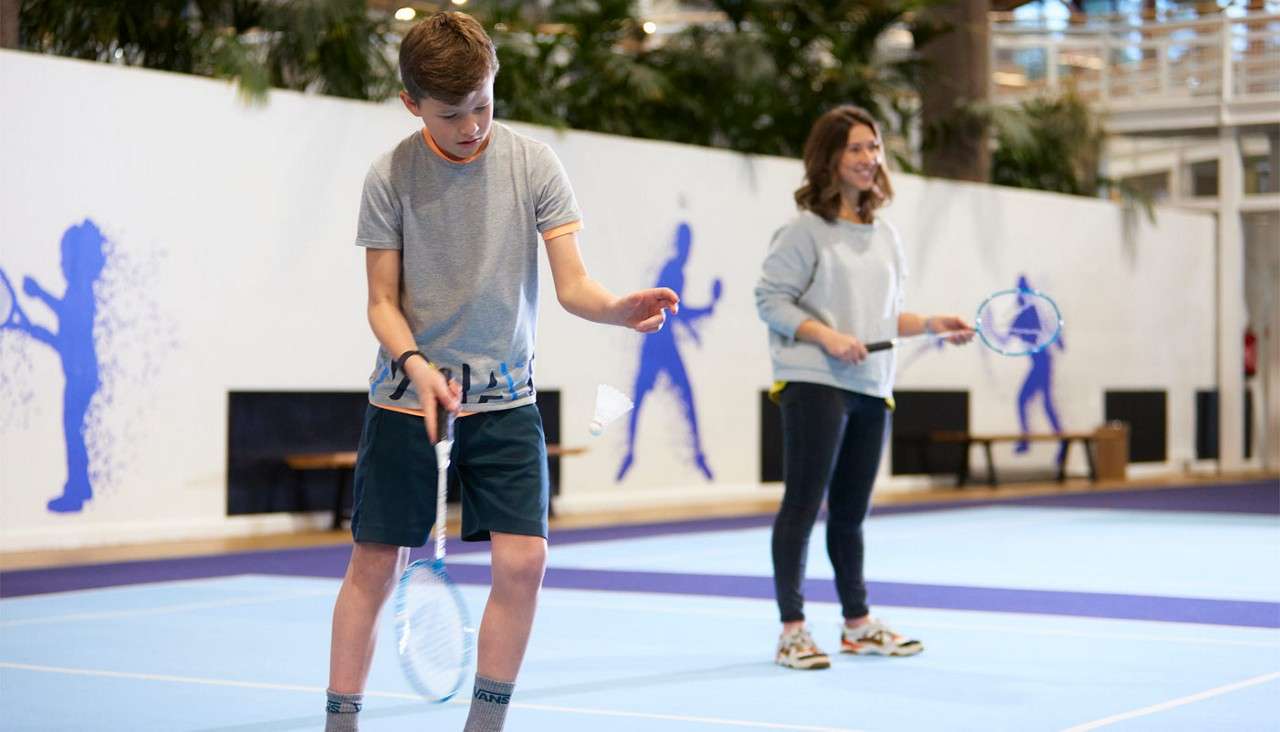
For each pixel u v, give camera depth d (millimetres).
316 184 10250
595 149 11906
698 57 13531
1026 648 5074
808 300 4734
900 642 4922
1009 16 18516
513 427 3033
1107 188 17812
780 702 4121
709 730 3752
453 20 2900
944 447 15094
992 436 15062
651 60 13625
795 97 14047
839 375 4656
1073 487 15555
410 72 2863
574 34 12938
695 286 12727
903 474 14688
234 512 9906
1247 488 15430
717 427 12945
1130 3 21516
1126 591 6695
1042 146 16828
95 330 9156
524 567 2984
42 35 10062
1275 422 19406
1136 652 4984
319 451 10344
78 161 9070
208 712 4059
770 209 13352
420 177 2996
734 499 13078
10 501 8812
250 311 9930
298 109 10133
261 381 10000
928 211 14742
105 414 9219
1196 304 18328
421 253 3012
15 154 8805
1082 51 19328
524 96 11891
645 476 12375
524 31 12625
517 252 3021
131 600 6578
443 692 2928
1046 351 16234
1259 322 19422
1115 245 17078
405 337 2975
